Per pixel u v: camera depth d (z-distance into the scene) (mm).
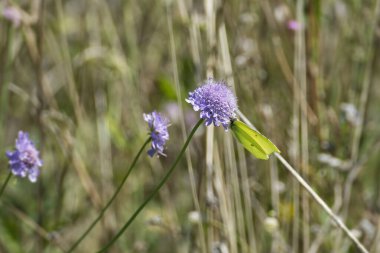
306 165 1201
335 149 1278
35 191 1323
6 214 1286
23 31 1250
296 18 1244
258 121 1241
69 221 1303
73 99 1291
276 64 1310
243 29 1286
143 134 1325
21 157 982
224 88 938
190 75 1281
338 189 1231
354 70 1343
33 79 1328
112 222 1269
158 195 1350
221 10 1147
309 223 1225
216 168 1135
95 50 1337
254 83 1262
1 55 1293
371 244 1205
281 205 1226
